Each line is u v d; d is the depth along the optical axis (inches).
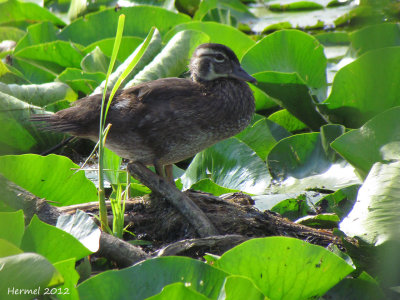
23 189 300.4
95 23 604.7
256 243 241.9
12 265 204.4
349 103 433.1
